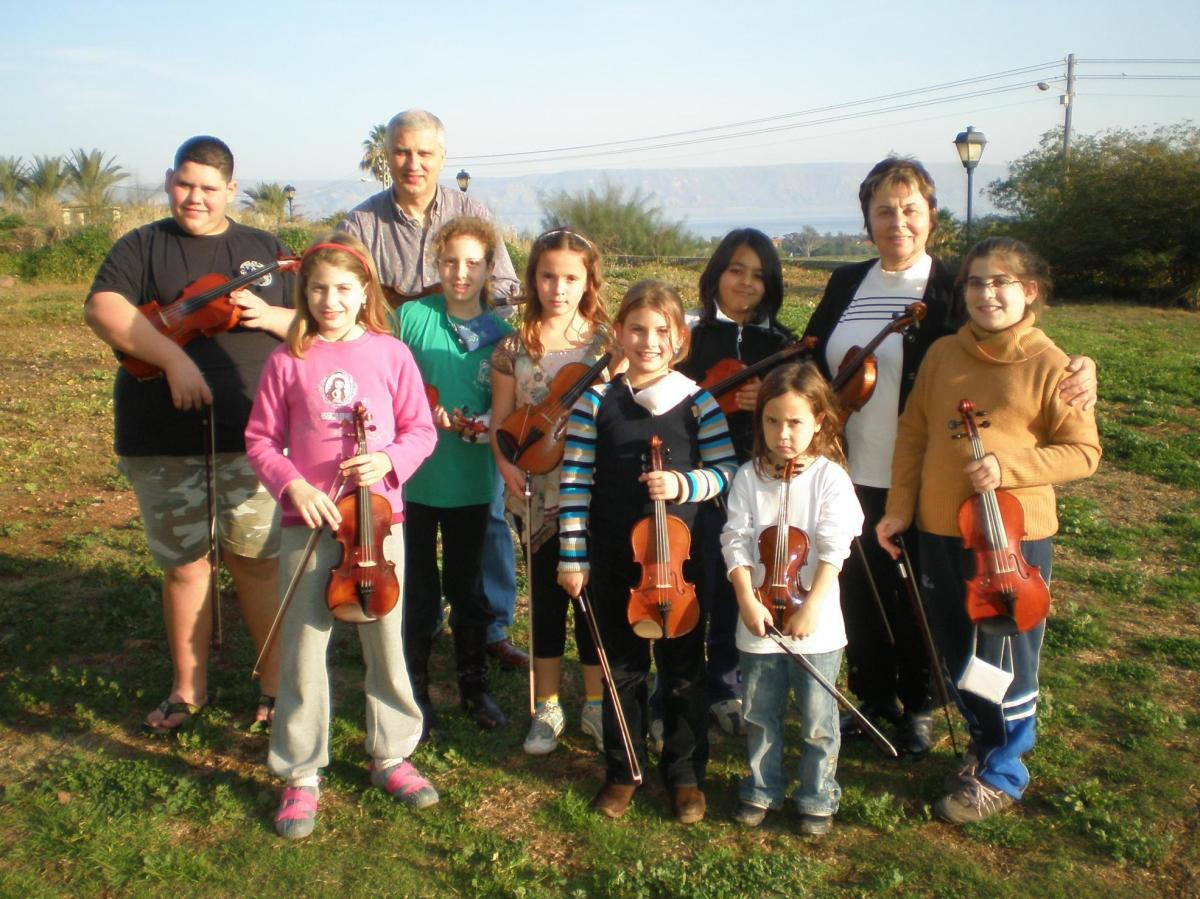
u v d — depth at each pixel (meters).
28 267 24.45
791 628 3.12
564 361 3.70
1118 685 4.25
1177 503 6.98
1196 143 27.08
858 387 3.39
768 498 3.25
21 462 7.48
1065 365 3.13
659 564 3.16
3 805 3.39
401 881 3.05
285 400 3.30
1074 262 26.86
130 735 3.85
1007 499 3.12
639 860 3.13
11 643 4.53
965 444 3.22
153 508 3.76
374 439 3.28
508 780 3.61
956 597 3.29
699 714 3.37
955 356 3.29
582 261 3.62
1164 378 11.20
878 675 3.80
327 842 3.24
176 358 3.48
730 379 3.59
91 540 5.79
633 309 3.29
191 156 3.63
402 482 3.33
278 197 39.16
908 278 3.59
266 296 3.82
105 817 3.32
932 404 3.33
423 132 4.20
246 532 3.80
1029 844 3.21
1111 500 7.07
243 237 3.84
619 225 38.69
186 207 3.65
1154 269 25.86
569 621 4.77
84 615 4.84
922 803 3.45
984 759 3.34
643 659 3.45
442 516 3.86
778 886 2.99
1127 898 2.96
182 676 3.92
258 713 3.94
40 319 16.61
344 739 3.83
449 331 3.84
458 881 3.05
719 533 3.51
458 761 3.70
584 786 3.57
